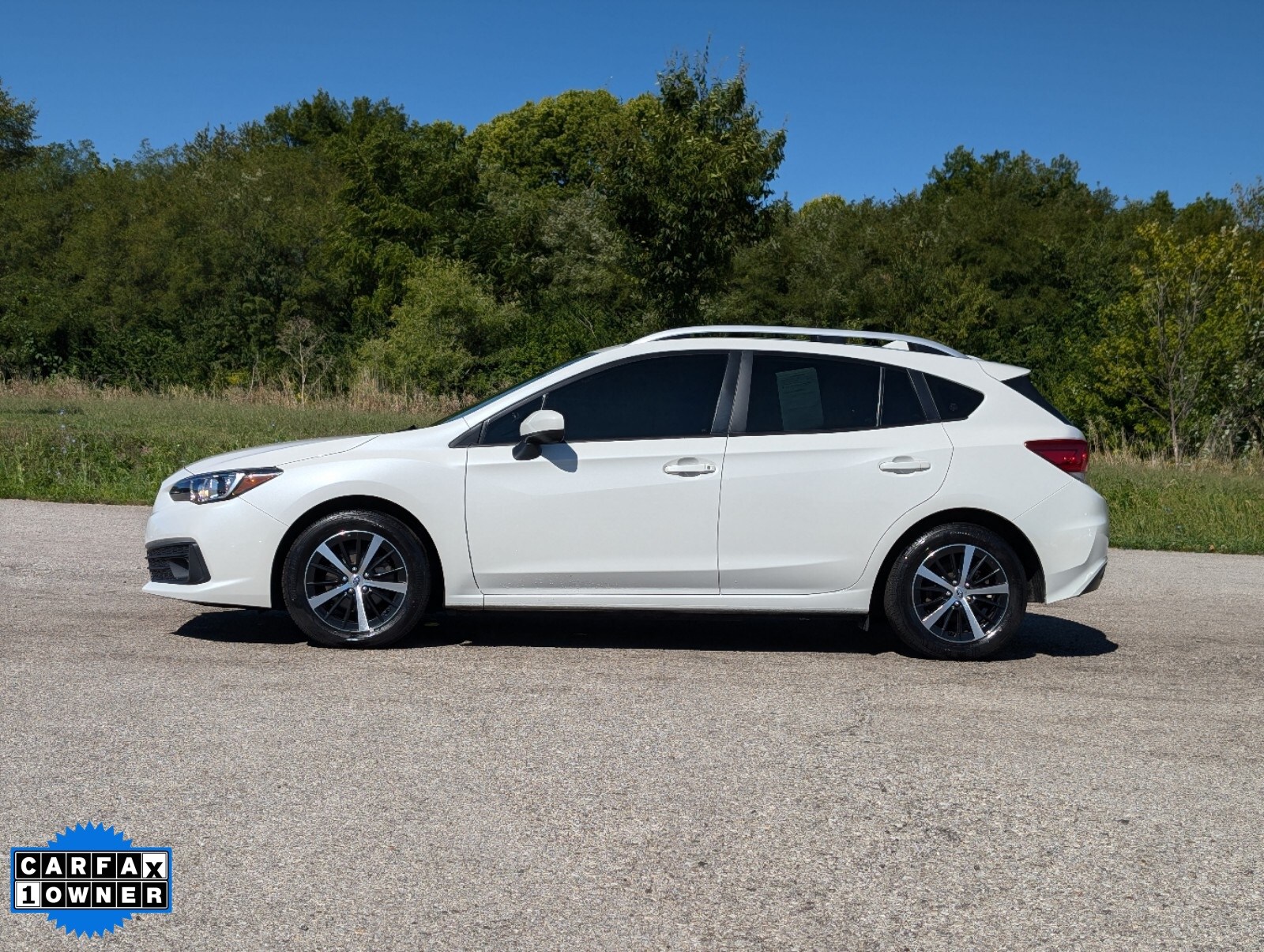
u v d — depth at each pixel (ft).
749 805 12.25
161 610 21.76
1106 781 13.25
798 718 15.49
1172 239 85.40
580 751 13.91
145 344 102.37
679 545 19.06
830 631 21.81
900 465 19.24
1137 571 31.40
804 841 11.35
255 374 97.81
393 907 9.76
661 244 62.08
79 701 15.39
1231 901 10.21
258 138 193.67
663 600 19.15
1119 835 11.67
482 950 9.07
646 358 19.77
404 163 122.93
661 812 12.00
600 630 21.29
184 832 11.19
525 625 21.52
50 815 11.49
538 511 18.92
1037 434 19.71
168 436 51.21
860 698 16.63
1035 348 116.78
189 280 115.75
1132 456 77.61
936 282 120.67
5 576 24.57
